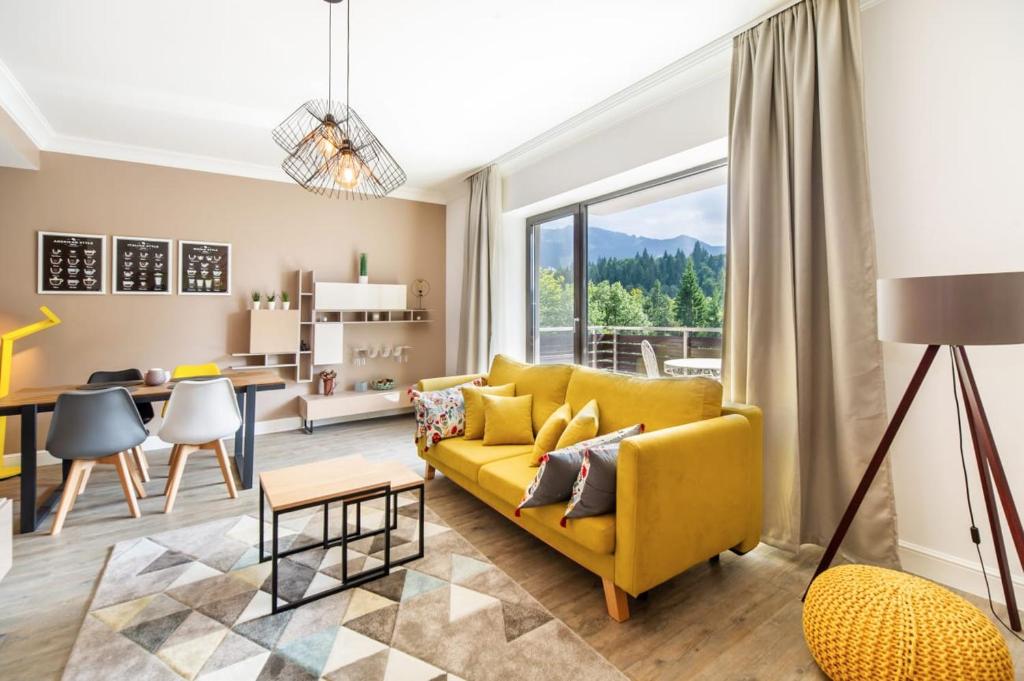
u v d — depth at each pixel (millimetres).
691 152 3018
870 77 2166
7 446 3734
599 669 1573
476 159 4461
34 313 3771
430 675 1542
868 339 2090
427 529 2613
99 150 3941
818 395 2307
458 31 2482
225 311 4496
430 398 3182
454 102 3277
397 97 3205
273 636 1723
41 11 2289
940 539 2016
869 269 2080
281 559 2258
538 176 4223
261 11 2303
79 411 2562
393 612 1867
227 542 2438
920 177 2027
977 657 1287
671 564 1830
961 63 1916
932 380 2020
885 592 1478
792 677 1545
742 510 2135
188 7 2270
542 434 2535
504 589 2033
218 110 3365
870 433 2088
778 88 2383
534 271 4793
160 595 1970
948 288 1503
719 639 1726
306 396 4824
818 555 2316
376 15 2342
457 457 2814
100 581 2078
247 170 4555
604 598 1983
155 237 4188
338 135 2512
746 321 2504
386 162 4414
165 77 2936
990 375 1895
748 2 2283
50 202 3799
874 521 2086
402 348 5516
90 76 2912
